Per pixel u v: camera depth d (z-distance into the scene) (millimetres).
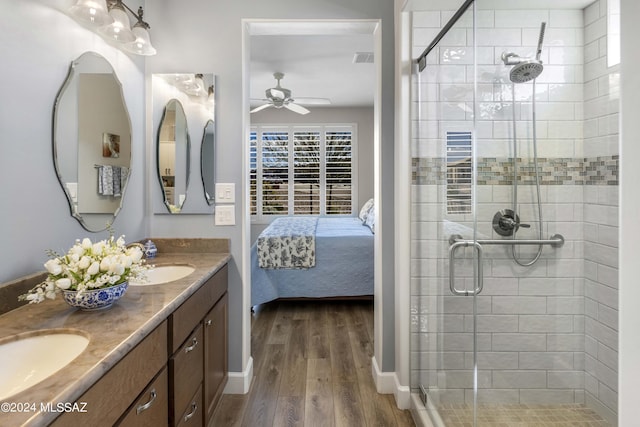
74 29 1573
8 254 1232
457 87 1879
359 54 3752
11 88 1239
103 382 878
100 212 1773
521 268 1905
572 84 1908
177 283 1570
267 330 3342
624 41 620
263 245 3842
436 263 2055
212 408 1873
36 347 1015
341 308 3969
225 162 2287
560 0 1897
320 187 6516
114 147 1895
